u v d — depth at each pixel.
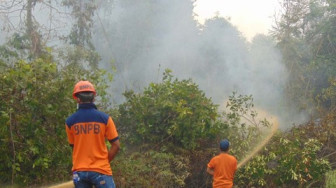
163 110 8.53
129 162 7.55
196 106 8.57
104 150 4.04
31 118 6.14
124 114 8.77
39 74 6.36
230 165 6.29
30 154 6.17
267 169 8.33
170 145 8.38
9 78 6.07
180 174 7.97
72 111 6.47
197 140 8.64
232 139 8.73
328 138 8.93
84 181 3.96
